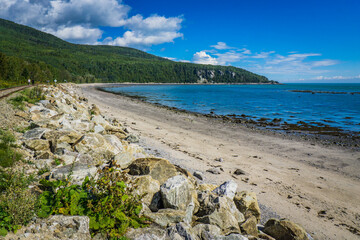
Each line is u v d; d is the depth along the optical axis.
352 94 118.25
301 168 15.67
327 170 15.52
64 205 5.24
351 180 13.94
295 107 57.16
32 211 4.76
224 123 34.00
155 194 6.79
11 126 11.80
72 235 4.57
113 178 5.94
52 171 6.80
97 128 15.39
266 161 16.80
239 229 6.50
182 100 74.75
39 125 12.20
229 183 8.65
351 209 10.50
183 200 6.68
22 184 5.73
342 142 23.80
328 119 39.28
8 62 69.62
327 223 9.24
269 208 10.01
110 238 4.82
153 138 20.97
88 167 7.25
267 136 25.86
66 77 153.88
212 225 6.00
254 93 120.06
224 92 127.62
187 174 9.94
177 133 24.70
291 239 6.82
